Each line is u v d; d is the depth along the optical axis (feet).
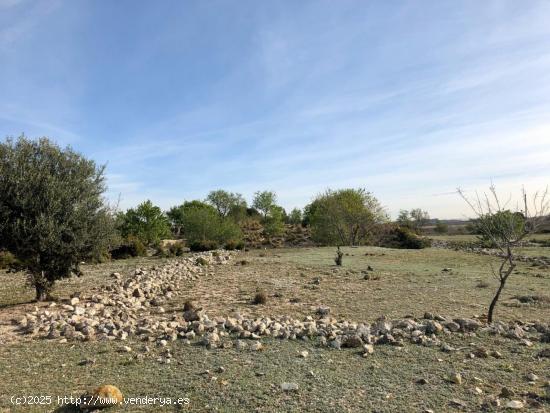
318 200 141.38
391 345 24.82
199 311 34.63
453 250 108.37
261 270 64.85
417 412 16.24
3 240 38.04
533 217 31.37
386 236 136.05
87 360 23.04
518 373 20.12
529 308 37.09
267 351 23.97
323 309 35.06
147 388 19.17
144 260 96.17
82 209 40.78
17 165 39.04
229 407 17.04
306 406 16.87
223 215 225.35
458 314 34.55
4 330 30.50
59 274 41.98
